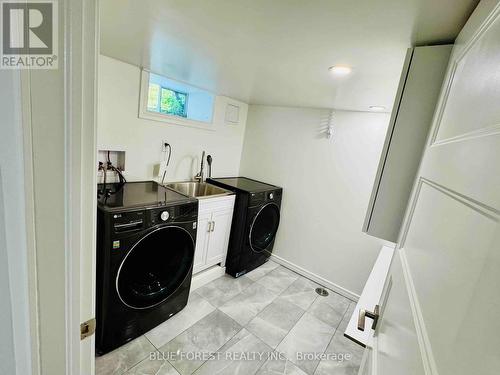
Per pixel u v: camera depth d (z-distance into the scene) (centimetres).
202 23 104
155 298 179
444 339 35
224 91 257
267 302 240
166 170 250
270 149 314
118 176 214
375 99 192
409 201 91
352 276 267
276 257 323
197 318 206
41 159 44
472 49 57
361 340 110
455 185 46
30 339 51
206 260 248
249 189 265
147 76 210
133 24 112
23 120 41
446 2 68
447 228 45
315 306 245
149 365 160
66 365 57
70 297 54
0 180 48
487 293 27
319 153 278
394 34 91
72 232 51
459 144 48
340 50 113
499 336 24
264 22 96
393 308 72
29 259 47
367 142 248
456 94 62
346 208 266
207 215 234
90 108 49
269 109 311
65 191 48
